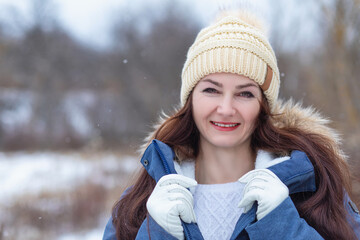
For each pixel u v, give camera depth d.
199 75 1.60
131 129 16.95
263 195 1.36
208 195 1.62
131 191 1.74
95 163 9.04
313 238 1.35
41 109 17.95
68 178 7.89
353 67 7.46
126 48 21.44
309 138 1.64
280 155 1.66
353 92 7.17
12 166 10.37
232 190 1.61
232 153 1.65
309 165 1.50
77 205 5.54
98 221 5.21
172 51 20.22
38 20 24.00
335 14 7.73
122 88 19.42
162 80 19.39
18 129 14.28
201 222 1.58
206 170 1.69
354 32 7.56
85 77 21.67
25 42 23.17
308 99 8.51
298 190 1.51
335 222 1.46
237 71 1.53
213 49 1.57
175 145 1.72
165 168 1.57
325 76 8.03
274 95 1.66
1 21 23.53
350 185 1.68
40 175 8.58
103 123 16.73
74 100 19.11
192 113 1.71
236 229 1.41
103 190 6.22
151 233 1.43
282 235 1.33
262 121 1.64
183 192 1.43
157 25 21.64
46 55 22.66
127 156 9.78
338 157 1.64
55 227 5.01
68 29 24.59
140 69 20.03
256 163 1.63
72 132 14.55
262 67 1.58
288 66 10.42
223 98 1.55
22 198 6.27
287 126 1.72
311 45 9.21
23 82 21.28
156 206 1.42
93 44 23.09
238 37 1.57
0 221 5.09
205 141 1.68
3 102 18.33
